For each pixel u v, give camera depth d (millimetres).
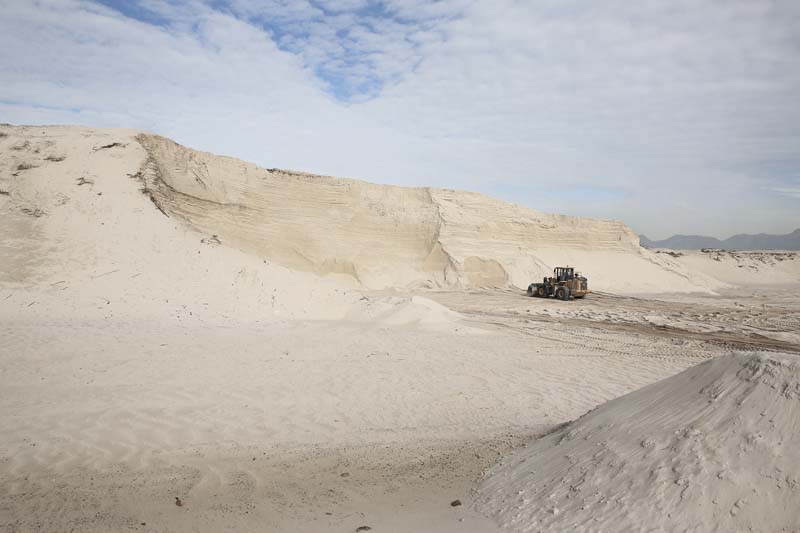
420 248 41969
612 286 43062
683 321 22562
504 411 8883
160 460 6551
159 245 19484
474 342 15195
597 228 49844
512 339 16250
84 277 16875
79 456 6535
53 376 9414
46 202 20047
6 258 16734
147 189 23828
